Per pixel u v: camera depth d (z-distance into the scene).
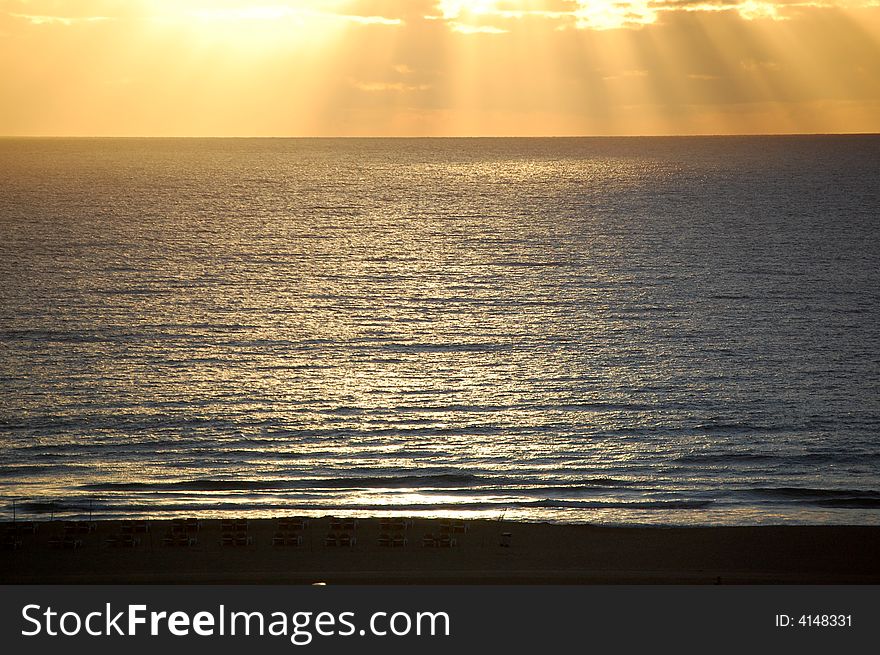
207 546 49.97
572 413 77.56
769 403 79.75
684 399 80.75
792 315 108.31
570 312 110.69
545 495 60.97
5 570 46.69
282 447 69.75
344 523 52.84
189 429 73.38
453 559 48.72
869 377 86.38
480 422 75.25
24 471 64.69
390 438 71.88
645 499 60.38
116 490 61.25
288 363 90.75
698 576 46.78
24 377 85.44
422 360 92.12
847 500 60.28
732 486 62.84
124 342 97.06
